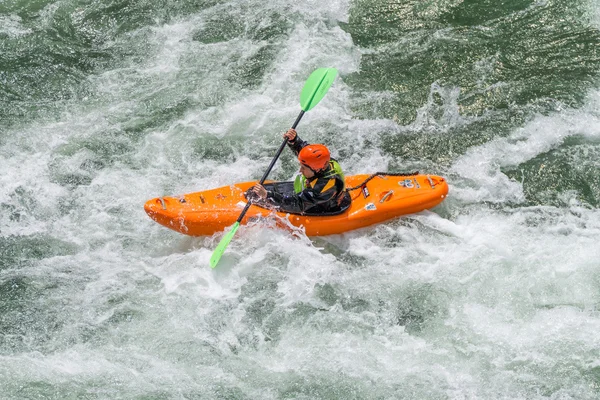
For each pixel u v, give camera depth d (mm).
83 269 21656
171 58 29219
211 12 31312
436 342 19531
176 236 22516
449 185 24172
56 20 30625
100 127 26406
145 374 18797
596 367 18641
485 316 20078
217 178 24531
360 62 28984
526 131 25938
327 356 19250
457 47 29297
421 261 21594
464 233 22281
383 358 19156
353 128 26344
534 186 24094
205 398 18266
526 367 18750
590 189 23891
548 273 20891
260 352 19422
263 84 28016
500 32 29844
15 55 29156
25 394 18203
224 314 20328
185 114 26891
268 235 21609
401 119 26719
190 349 19438
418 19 30656
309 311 20438
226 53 29375
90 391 18312
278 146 25719
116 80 28328
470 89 27672
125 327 20000
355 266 21547
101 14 30969
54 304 20625
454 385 18438
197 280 21172
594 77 27781
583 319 19812
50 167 24891
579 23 30031
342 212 21703
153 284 21141
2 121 26547
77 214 23391
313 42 29766
